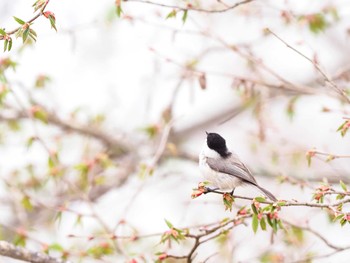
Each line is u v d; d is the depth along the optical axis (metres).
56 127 17.72
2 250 11.18
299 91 13.30
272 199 10.15
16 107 16.73
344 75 13.34
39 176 16.89
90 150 17.98
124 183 17.97
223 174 10.90
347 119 9.93
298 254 12.93
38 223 16.70
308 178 14.21
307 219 12.20
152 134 15.91
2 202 16.27
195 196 9.53
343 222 9.05
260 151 16.38
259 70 15.09
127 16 13.41
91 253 12.60
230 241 12.88
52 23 8.80
